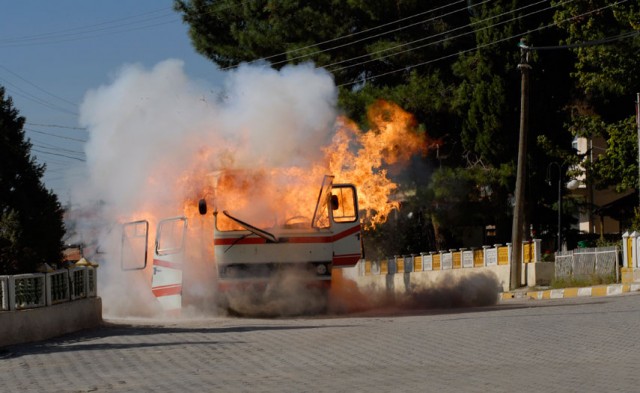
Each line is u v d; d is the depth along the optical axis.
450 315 20.27
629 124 38.47
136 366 13.19
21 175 20.61
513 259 35.41
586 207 49.38
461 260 41.81
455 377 11.03
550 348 13.27
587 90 39.50
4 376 12.79
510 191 42.09
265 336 16.25
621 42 38.91
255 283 22.53
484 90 41.31
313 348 14.36
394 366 12.20
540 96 41.62
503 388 10.12
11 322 16.33
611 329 15.20
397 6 44.06
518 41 41.25
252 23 48.03
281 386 10.89
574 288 30.88
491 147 41.62
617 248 31.88
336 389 10.48
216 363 13.16
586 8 39.12
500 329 15.62
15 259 19.09
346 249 23.19
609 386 10.02
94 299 19.91
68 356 14.55
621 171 38.66
